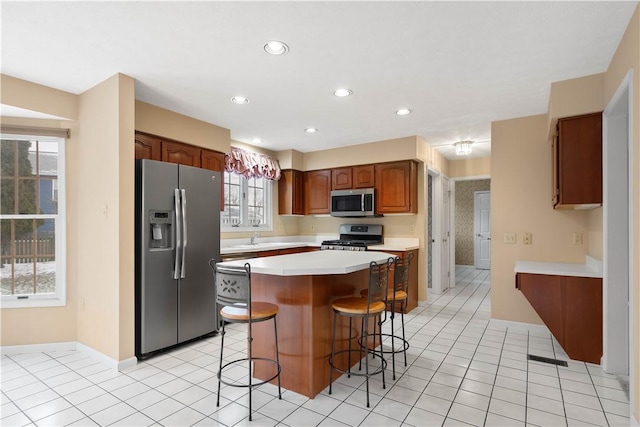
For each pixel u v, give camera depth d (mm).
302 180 5648
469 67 2584
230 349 3178
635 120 1913
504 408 2145
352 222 5539
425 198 4918
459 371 2682
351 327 2762
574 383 2475
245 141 4891
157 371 2678
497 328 3773
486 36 2154
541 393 2332
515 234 3744
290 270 2076
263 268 2135
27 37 2154
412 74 2707
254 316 2109
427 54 2385
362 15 1935
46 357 2941
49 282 3168
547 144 3615
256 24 2023
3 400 2240
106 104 2789
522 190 3719
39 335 3062
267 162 5129
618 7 1863
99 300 2865
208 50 2332
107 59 2459
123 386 2430
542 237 3623
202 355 3018
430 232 5656
